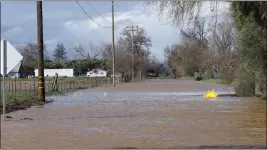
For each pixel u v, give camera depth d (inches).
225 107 805.2
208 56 3331.7
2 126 519.2
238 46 926.4
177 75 5019.7
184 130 478.6
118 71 3132.4
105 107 823.1
